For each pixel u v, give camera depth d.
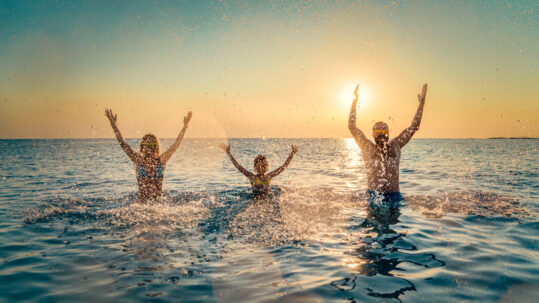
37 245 3.18
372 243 3.20
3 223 3.95
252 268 2.61
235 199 5.29
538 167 11.16
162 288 2.27
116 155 21.27
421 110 4.89
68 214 4.35
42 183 7.70
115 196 5.75
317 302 2.06
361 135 5.07
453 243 3.20
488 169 10.58
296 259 2.79
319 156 20.53
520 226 3.74
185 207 4.67
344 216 4.20
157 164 5.09
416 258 2.82
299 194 5.77
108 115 5.03
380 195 4.95
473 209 4.57
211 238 3.34
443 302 2.07
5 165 13.23
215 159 16.97
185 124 5.44
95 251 3.00
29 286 2.33
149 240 3.29
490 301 2.08
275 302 2.06
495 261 2.74
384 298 2.12
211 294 2.18
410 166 12.10
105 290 2.25
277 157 18.75
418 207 4.68
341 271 2.55
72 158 18.19
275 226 3.76
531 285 2.29
